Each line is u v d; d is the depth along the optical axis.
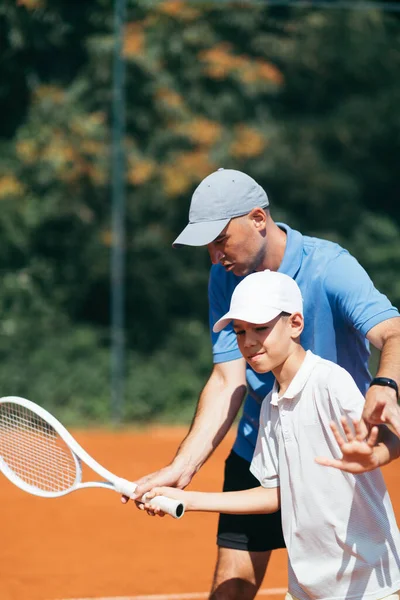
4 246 28.50
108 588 10.61
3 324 27.17
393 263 30.62
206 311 30.61
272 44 32.62
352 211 33.56
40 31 29.45
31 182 29.14
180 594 10.35
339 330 6.80
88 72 29.44
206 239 6.54
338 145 34.81
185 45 30.44
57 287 28.94
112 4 29.77
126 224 29.77
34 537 13.02
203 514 14.44
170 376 26.66
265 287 5.98
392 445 5.58
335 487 5.92
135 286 29.39
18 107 30.30
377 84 35.06
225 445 20.33
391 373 5.76
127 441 21.48
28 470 7.46
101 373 26.06
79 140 28.52
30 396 25.30
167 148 29.69
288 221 32.44
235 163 30.86
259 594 10.29
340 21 33.72
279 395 6.15
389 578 5.96
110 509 14.70
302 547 6.12
